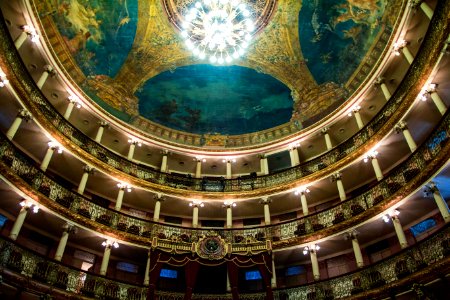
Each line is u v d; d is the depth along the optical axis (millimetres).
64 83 24109
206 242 17609
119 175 24594
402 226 20688
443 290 15438
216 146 31312
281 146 29219
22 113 19391
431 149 17719
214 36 23484
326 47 28281
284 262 23766
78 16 24500
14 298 15906
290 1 28500
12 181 17672
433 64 18031
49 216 19703
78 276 18125
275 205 26703
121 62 28594
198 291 22906
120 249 22469
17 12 19984
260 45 30406
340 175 23844
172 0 29016
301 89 30078
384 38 24219
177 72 30750
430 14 19344
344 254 22547
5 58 17781
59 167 23484
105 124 26719
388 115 21984
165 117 31062
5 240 15727
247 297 20141
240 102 31750
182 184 27156
